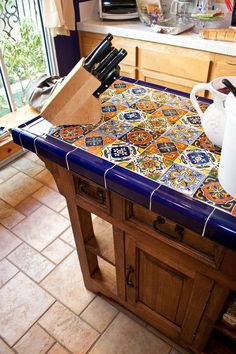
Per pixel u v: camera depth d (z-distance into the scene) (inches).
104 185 32.7
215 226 25.4
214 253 31.2
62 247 70.8
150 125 38.4
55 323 56.6
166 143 34.9
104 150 34.2
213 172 30.5
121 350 52.7
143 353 52.2
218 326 39.7
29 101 90.2
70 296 60.9
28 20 93.4
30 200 83.7
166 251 36.3
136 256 41.7
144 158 32.8
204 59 80.0
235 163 24.8
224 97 29.3
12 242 72.1
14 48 92.8
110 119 39.8
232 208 26.4
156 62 90.0
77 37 106.1
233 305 38.1
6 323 56.7
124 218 37.5
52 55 101.2
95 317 57.4
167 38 82.8
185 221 27.5
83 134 37.2
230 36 75.2
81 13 100.8
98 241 51.0
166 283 41.5
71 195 43.3
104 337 54.5
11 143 84.2
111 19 99.3
